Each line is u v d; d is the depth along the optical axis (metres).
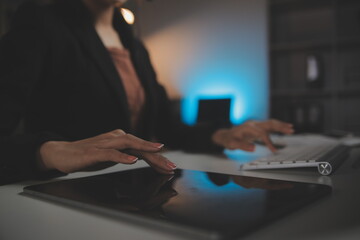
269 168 0.54
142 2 1.37
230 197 0.32
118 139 0.46
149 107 1.13
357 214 0.27
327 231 0.23
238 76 3.21
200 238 0.22
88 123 0.89
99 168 0.46
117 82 0.93
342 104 2.86
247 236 0.22
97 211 0.30
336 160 0.55
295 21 3.05
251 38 3.14
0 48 0.75
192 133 0.95
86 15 0.95
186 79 3.42
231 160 0.72
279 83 3.12
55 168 0.47
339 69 2.86
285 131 0.85
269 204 0.29
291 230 0.23
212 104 2.60
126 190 0.37
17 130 1.65
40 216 0.30
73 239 0.24
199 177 0.45
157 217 0.25
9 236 0.27
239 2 3.17
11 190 0.42
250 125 0.84
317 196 0.32
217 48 3.27
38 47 0.78
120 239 0.24
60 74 0.86
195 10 3.29
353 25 2.83
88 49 0.91
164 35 3.18
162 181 0.42
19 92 0.70
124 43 1.15
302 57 3.04
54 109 0.88
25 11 0.82
